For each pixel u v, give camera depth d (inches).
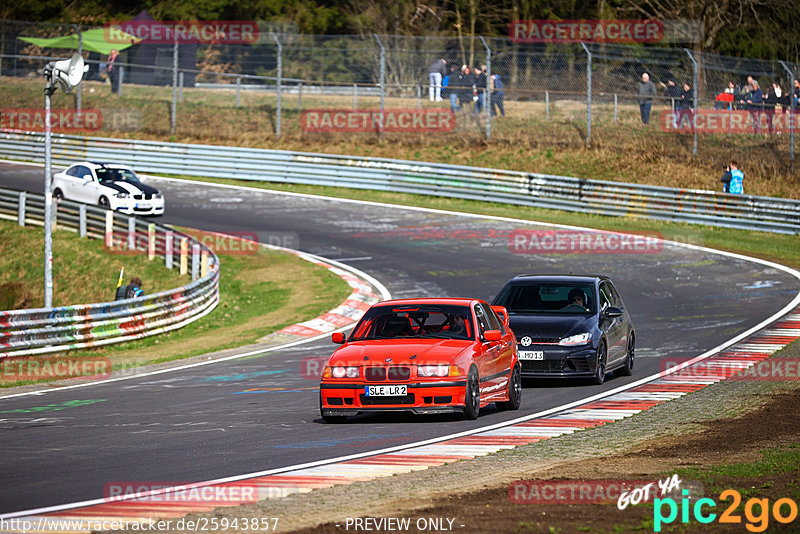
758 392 1926.7
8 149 6245.1
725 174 4862.2
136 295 3174.2
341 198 5339.6
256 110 6742.1
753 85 5743.1
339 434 1561.3
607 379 2218.3
